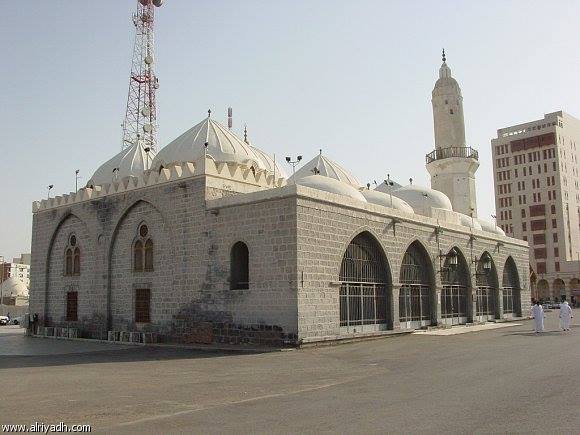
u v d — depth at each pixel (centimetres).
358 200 2702
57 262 3519
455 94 4906
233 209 2517
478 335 2830
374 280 2864
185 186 2730
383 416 930
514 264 4712
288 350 2169
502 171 10350
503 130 11038
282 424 894
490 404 1010
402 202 3475
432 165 4881
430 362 1709
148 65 5275
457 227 3706
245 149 3219
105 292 3095
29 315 3584
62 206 3497
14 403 1118
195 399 1148
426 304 3356
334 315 2462
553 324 3850
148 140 4903
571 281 9362
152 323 2820
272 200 2383
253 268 2411
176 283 2709
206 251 2595
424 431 820
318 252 2403
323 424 884
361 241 2808
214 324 2520
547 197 9731
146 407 1066
